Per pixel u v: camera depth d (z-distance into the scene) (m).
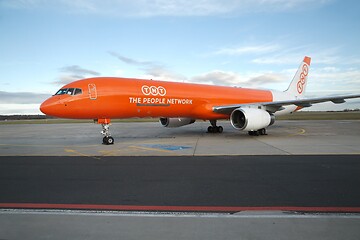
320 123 33.31
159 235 3.46
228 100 19.27
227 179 6.26
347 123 32.91
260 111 16.11
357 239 3.28
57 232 3.59
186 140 15.28
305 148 11.14
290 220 3.87
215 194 5.17
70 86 13.33
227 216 4.06
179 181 6.15
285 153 9.91
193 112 17.89
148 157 9.54
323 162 8.09
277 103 16.53
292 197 4.91
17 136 20.56
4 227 3.76
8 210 4.41
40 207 4.55
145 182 6.11
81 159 9.32
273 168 7.37
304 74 25.92
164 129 26.36
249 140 14.63
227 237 3.38
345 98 15.66
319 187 5.52
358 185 5.62
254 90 21.89
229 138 16.02
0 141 16.41
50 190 5.55
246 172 6.93
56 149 12.23
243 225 3.73
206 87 18.56
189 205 4.57
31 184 6.04
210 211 4.29
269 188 5.50
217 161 8.52
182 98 16.72
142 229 3.65
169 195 5.14
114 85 14.20
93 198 5.02
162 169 7.48
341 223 3.75
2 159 9.45
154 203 4.70
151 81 16.06
